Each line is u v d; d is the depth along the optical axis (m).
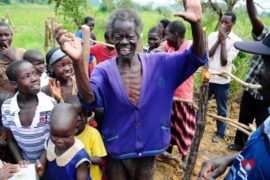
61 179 2.68
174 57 2.59
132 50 2.48
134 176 2.96
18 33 20.97
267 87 1.72
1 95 3.46
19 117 2.86
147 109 2.60
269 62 1.67
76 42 2.28
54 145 2.67
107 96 2.59
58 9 12.52
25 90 2.80
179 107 4.30
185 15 2.22
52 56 3.17
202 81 3.14
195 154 3.38
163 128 2.73
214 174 2.18
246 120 4.89
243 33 7.70
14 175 2.44
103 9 17.31
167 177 4.36
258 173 1.65
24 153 2.96
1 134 3.30
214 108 6.63
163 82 2.61
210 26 8.52
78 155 2.62
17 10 40.78
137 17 2.46
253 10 3.89
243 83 3.63
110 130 2.69
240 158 1.80
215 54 5.13
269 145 1.61
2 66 3.56
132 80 2.59
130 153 2.69
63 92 3.25
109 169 2.97
